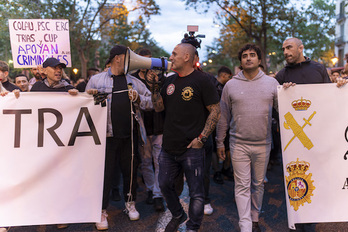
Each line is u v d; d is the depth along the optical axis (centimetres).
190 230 324
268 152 348
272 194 488
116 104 366
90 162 349
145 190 514
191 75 322
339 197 329
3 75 474
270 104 340
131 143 380
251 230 336
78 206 346
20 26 473
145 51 451
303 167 329
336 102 329
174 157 329
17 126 340
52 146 344
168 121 328
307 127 330
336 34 3791
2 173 337
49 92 345
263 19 2116
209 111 322
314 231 361
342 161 329
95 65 3241
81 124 348
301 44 373
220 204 449
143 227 379
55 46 479
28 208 339
